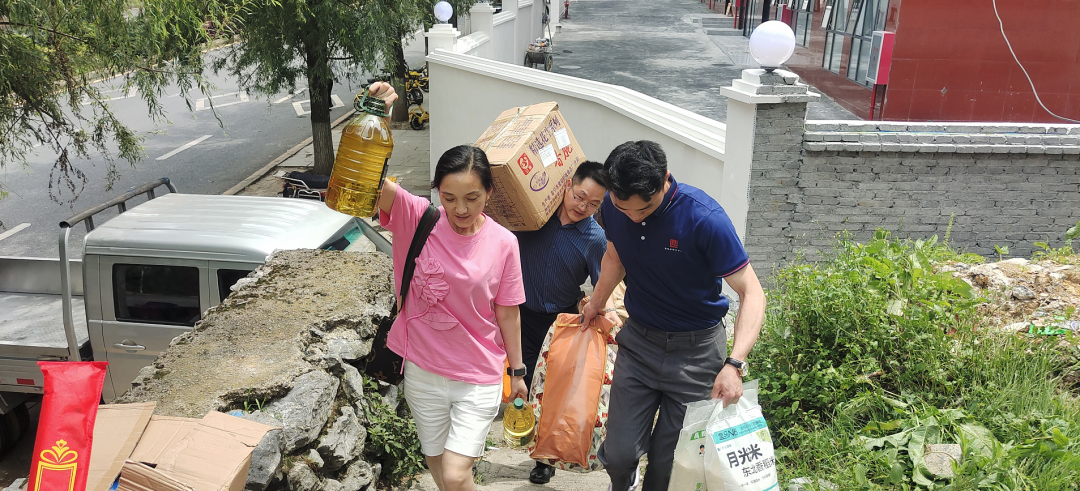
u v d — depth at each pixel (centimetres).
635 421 298
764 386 380
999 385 354
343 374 343
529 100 1038
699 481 265
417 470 380
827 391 366
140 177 1573
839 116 1123
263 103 2345
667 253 268
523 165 401
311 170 1556
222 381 301
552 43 2027
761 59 590
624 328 307
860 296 392
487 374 274
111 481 217
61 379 182
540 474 385
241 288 407
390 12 1300
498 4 1962
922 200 635
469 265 258
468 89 1220
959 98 1033
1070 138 610
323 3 1188
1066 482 285
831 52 1288
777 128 604
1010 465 295
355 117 253
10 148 751
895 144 608
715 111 1063
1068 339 386
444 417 283
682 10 3192
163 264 577
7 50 633
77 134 764
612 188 251
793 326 404
